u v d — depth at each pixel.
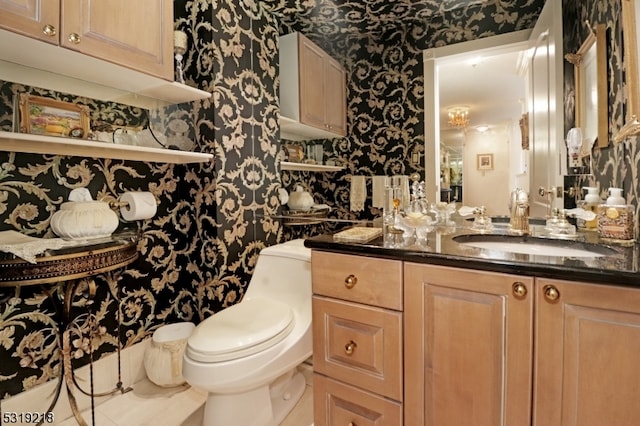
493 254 0.85
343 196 1.87
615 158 1.04
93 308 1.43
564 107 1.30
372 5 1.69
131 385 1.56
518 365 0.78
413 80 1.66
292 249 1.53
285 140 2.10
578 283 0.71
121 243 1.23
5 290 1.20
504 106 1.40
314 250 1.09
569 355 0.72
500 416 0.81
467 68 1.51
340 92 1.88
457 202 1.46
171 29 1.36
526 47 1.39
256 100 1.81
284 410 1.38
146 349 1.57
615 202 0.96
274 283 1.51
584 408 0.71
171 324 1.66
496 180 1.39
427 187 1.57
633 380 0.67
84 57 1.10
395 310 0.94
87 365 1.41
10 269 0.97
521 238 1.12
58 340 1.33
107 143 1.19
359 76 1.82
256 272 1.56
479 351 0.82
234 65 1.68
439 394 0.89
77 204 1.23
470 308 0.83
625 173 0.97
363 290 0.99
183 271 1.77
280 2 1.79
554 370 0.74
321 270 1.08
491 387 0.81
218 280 1.63
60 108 1.29
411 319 0.92
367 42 1.79
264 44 1.86
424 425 0.91
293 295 1.46
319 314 1.09
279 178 1.96
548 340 0.74
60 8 1.00
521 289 0.76
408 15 1.67
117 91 1.47
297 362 1.25
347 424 1.05
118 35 1.16
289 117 1.97
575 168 1.29
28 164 1.24
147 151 1.31
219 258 1.63
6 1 0.89
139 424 1.31
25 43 0.98
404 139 1.67
